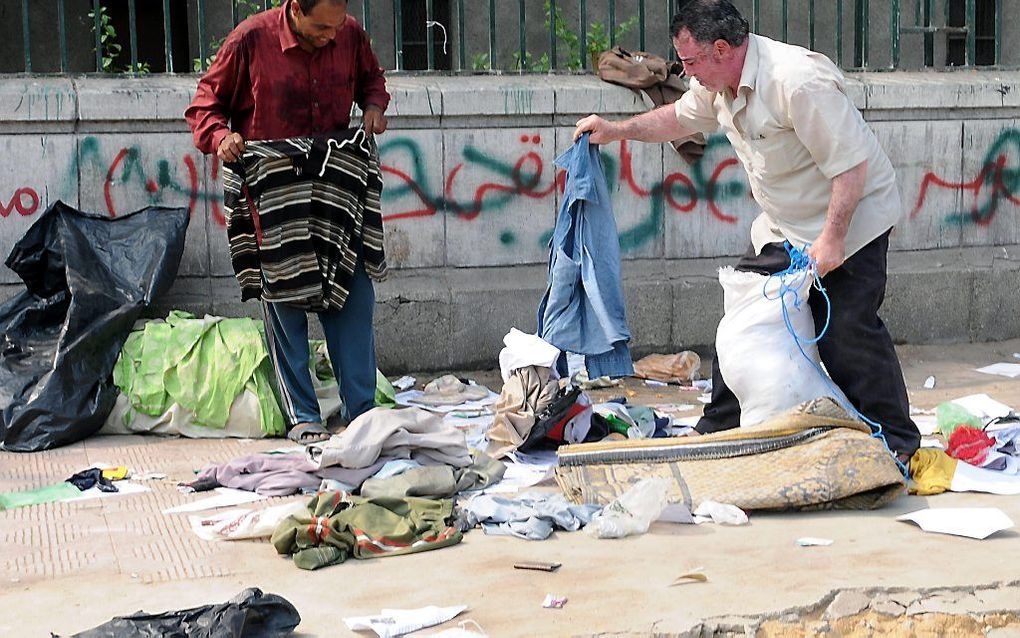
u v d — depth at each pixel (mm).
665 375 9070
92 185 8562
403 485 5855
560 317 7172
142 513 5891
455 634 4285
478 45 14609
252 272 7336
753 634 4391
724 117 6320
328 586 4836
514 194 9281
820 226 6250
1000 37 10469
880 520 5648
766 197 6375
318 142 7137
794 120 5930
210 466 6590
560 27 10578
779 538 5391
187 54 16453
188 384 7559
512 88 9188
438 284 9172
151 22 16516
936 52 15156
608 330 7094
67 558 5215
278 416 7570
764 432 6027
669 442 6156
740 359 6359
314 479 6207
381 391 8164
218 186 8781
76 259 7801
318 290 7262
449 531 5434
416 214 9117
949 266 10109
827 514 5773
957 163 10086
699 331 9664
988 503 5891
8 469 6789
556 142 9305
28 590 4824
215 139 6988
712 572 4922
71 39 14781
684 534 5480
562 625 4375
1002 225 10297
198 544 5395
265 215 7148
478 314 9227
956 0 15039
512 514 5617
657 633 4297
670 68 9570
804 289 6273
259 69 7031
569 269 7129
